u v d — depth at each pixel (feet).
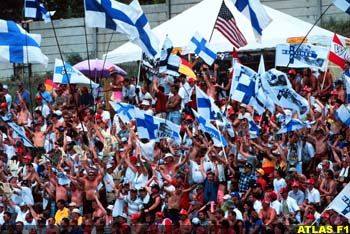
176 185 194.80
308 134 209.56
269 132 214.90
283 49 219.41
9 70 308.81
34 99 276.21
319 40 251.39
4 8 344.69
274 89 208.13
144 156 205.98
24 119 236.63
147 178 202.08
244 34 256.32
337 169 204.23
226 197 188.75
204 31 258.78
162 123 205.98
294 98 207.72
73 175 206.80
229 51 255.09
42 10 224.94
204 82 234.17
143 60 234.17
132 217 188.75
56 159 213.66
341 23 292.61
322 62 218.38
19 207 204.13
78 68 261.44
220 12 226.99
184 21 263.49
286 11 295.28
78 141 218.38
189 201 197.26
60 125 224.12
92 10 202.59
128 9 204.33
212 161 201.46
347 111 210.38
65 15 344.90
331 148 209.36
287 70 264.31
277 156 206.59
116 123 219.61
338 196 176.86
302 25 257.34
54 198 205.98
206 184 198.08
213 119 206.39
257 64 263.90
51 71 308.19
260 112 210.38
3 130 229.25
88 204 201.77
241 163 204.85
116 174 205.77
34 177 209.77
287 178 198.08
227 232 182.91
